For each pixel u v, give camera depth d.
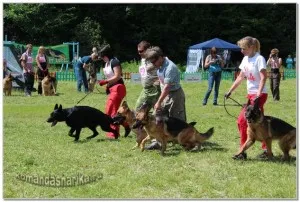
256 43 7.62
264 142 7.57
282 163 7.34
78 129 9.22
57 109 9.18
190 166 7.22
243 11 47.94
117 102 9.52
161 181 6.32
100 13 45.56
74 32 43.84
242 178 6.52
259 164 7.25
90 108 9.33
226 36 48.00
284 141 7.45
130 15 45.94
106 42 44.38
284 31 47.81
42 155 7.91
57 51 35.97
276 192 5.86
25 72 18.70
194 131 8.23
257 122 7.33
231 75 32.66
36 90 21.11
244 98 18.88
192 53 39.44
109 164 7.37
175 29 46.00
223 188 6.08
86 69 20.59
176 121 8.08
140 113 7.88
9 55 21.33
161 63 8.27
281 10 48.06
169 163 7.44
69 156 7.86
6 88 18.72
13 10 40.88
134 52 46.41
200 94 20.41
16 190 5.98
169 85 8.20
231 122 11.97
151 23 46.16
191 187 6.14
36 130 10.55
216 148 8.52
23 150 8.29
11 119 12.27
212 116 13.14
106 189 6.08
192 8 46.78
